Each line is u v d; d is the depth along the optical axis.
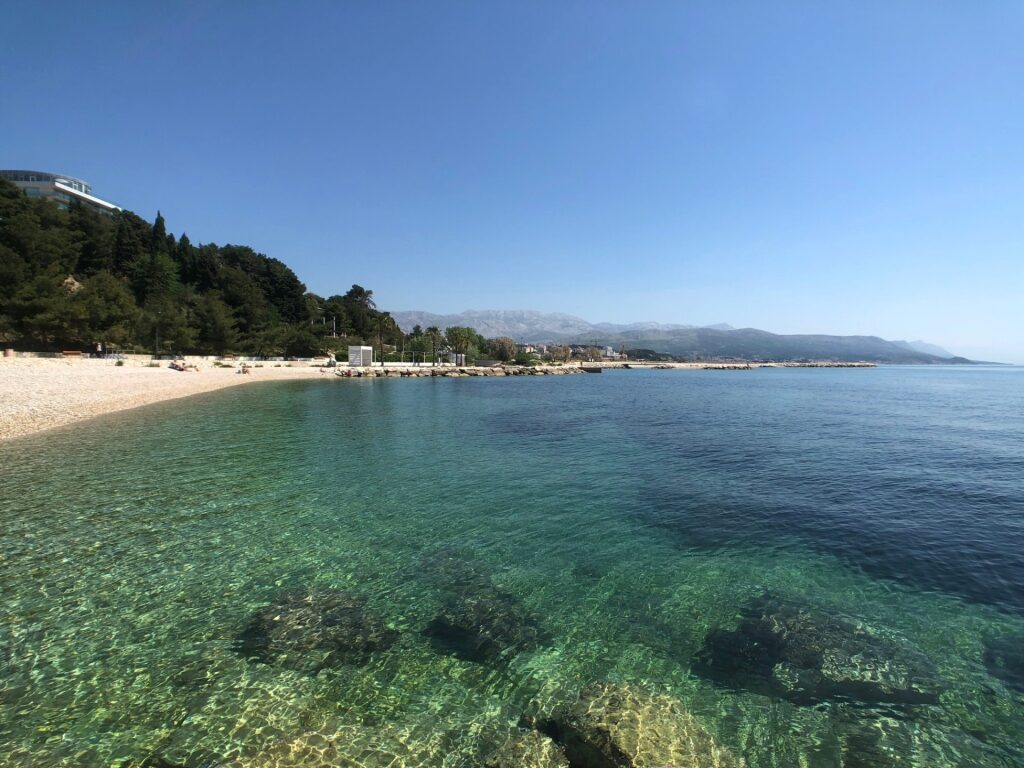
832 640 7.68
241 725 5.71
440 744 5.50
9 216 83.56
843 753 5.50
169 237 124.31
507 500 14.98
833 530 12.52
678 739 5.33
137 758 5.20
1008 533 12.30
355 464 19.36
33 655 6.98
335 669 6.86
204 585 9.26
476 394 54.69
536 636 7.80
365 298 169.00
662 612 8.56
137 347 75.81
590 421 32.59
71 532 11.59
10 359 44.81
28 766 5.06
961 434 27.62
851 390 67.69
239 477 16.83
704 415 36.22
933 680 6.76
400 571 10.08
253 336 97.12
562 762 5.25
